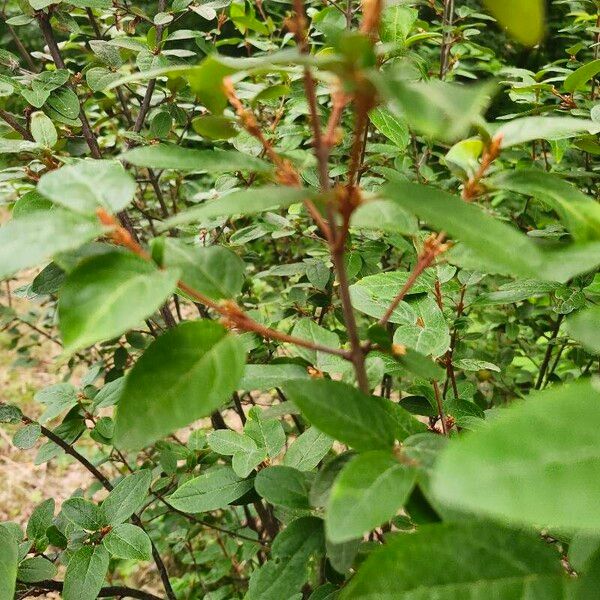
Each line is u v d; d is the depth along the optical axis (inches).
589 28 21.4
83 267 6.4
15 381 45.5
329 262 19.3
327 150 7.1
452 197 6.6
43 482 36.9
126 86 22.9
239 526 23.8
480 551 6.0
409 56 15.0
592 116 13.2
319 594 10.2
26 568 12.8
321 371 10.1
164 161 7.3
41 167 16.9
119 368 22.6
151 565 30.5
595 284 14.0
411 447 7.3
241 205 6.3
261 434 12.2
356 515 6.2
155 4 37.2
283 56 6.2
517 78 25.5
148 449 28.1
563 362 27.2
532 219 22.9
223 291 7.6
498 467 4.8
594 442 4.9
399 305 11.9
